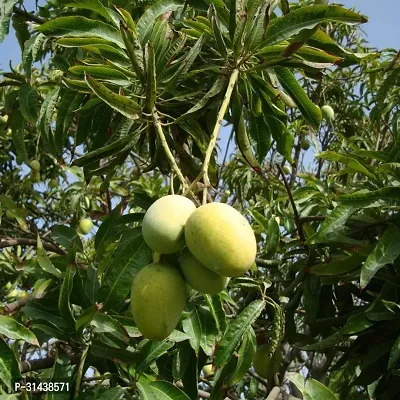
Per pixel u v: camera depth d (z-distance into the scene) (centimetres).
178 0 129
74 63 137
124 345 123
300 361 235
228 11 125
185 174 135
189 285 101
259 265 164
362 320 138
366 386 154
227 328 125
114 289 114
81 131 136
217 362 121
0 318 110
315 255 155
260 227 170
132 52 110
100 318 115
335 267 146
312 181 176
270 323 163
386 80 196
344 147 260
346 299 165
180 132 137
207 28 126
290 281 169
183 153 133
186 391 129
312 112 130
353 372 182
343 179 246
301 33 115
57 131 137
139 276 97
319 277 157
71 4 128
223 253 92
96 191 267
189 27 129
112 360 120
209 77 127
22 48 156
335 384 166
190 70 125
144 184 239
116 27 130
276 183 218
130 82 119
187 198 103
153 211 99
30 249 243
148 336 95
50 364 131
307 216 165
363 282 126
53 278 138
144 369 118
